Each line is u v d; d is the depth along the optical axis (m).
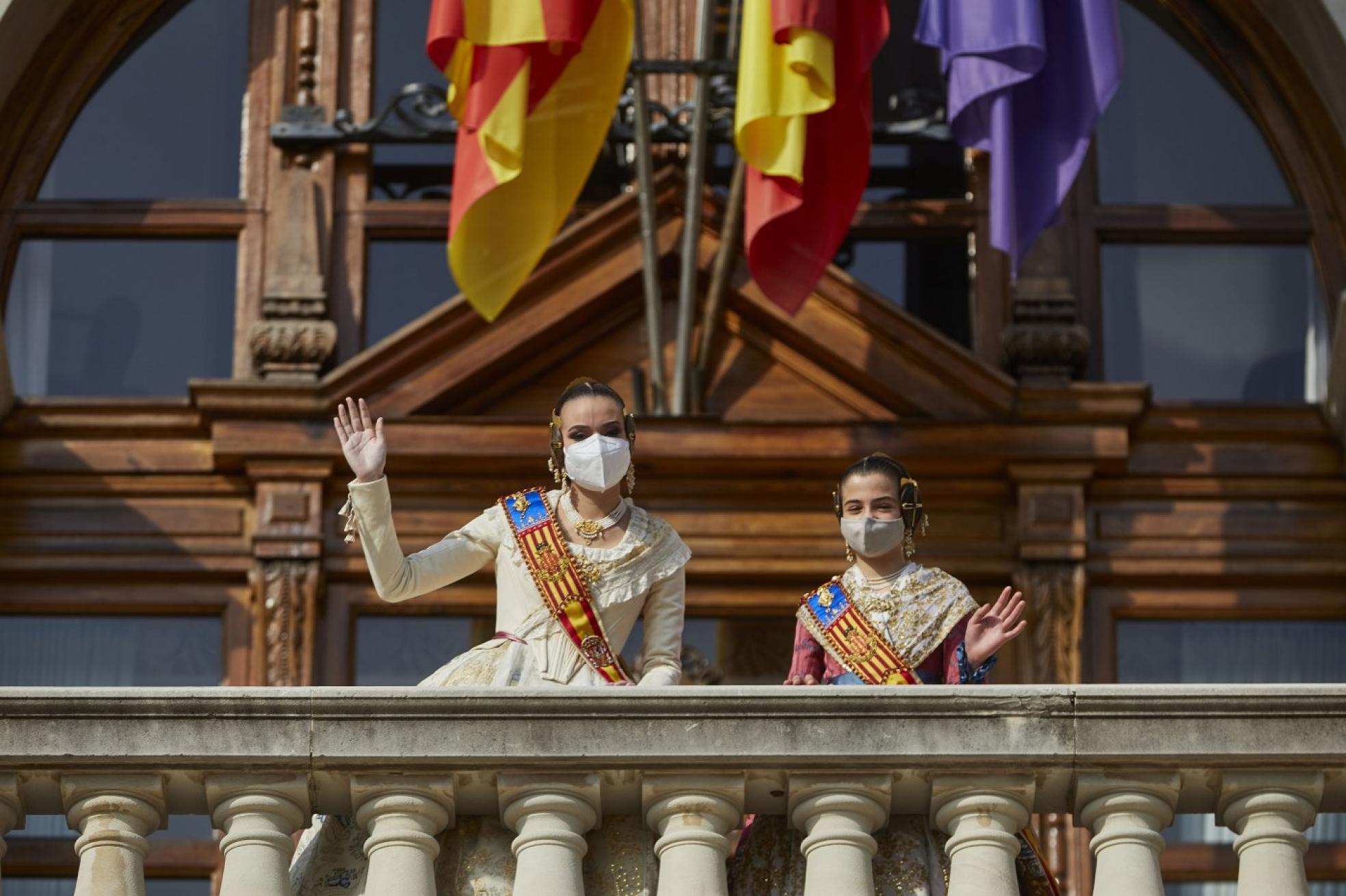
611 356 30.16
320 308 29.98
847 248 31.12
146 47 31.97
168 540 29.09
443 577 18.86
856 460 28.97
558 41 27.41
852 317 29.55
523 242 28.34
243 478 29.33
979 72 27.73
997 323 30.47
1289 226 31.31
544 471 29.14
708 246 30.06
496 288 28.12
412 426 28.97
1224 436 29.80
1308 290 31.27
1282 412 29.84
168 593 29.02
